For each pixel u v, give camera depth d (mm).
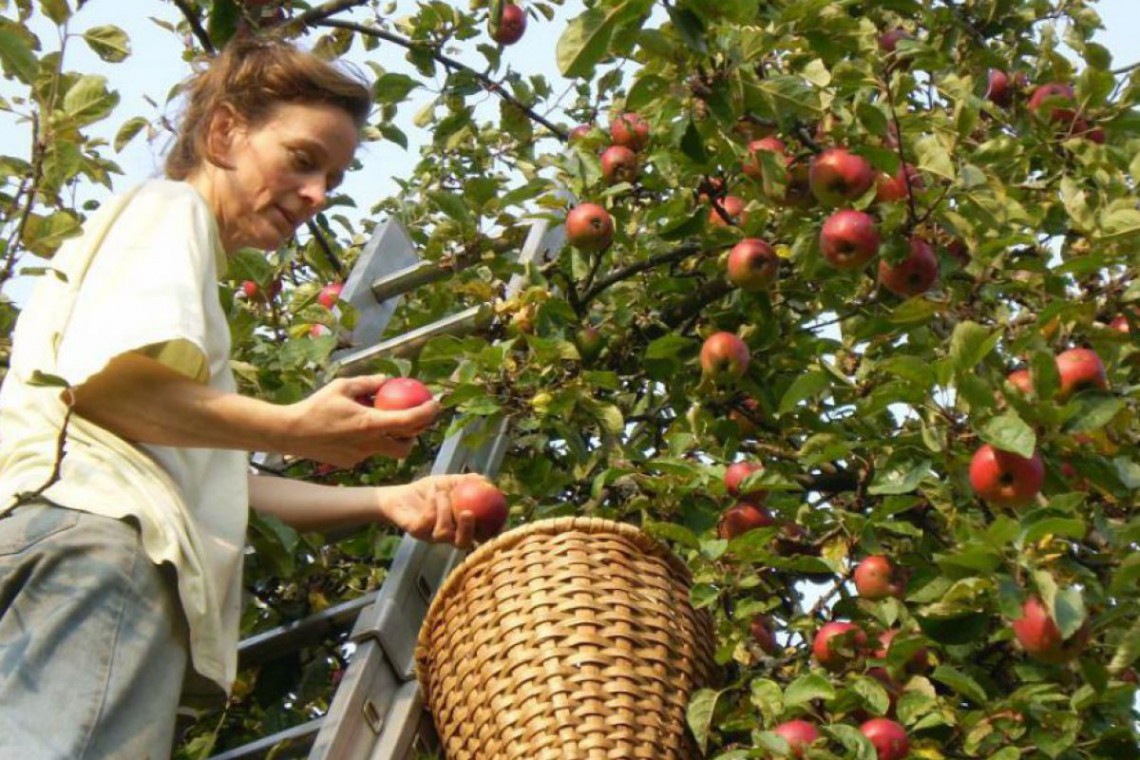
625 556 3012
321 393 2801
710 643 3143
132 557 2547
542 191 4230
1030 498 3113
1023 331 3693
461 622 2955
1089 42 4430
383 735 3098
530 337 3676
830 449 3461
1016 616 2924
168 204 2871
